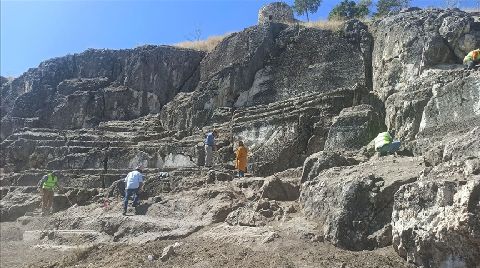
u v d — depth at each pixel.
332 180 10.72
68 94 24.73
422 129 13.38
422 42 16.83
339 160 12.06
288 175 14.33
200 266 9.34
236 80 20.94
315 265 8.51
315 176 11.94
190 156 18.47
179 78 24.05
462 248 7.48
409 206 8.32
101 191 17.33
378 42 18.84
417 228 8.04
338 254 8.86
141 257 10.43
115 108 24.25
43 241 13.92
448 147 9.68
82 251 11.52
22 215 17.39
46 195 16.91
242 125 17.86
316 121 16.42
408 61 16.86
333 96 16.80
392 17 18.92
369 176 9.74
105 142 20.52
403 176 9.69
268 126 17.11
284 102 18.56
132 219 13.14
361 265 8.30
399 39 17.52
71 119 24.16
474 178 7.67
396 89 16.34
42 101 24.89
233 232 10.98
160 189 15.91
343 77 19.39
